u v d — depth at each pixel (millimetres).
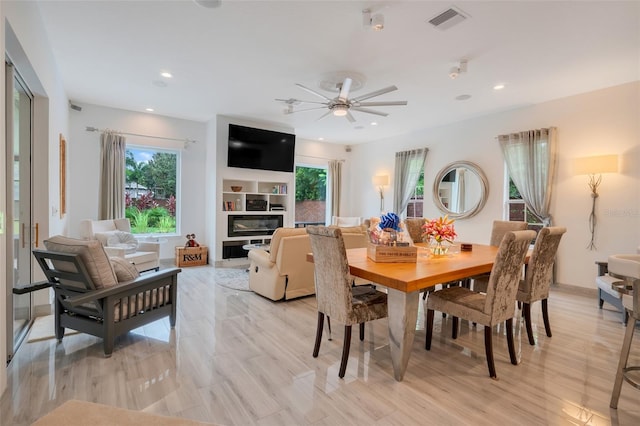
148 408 1778
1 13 1664
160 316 2807
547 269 2777
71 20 2715
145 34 2932
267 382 2066
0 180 1675
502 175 5098
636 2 2336
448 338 2848
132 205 5691
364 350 2568
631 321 1813
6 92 2305
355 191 8016
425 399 1918
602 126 4070
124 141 5273
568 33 2779
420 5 2430
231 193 6145
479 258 2760
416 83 3945
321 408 1814
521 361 2414
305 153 7449
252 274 4148
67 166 4730
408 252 2502
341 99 3635
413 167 6434
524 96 4375
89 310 2416
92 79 4027
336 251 2146
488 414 1787
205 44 3098
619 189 3941
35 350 2428
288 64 3504
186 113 5582
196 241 6117
